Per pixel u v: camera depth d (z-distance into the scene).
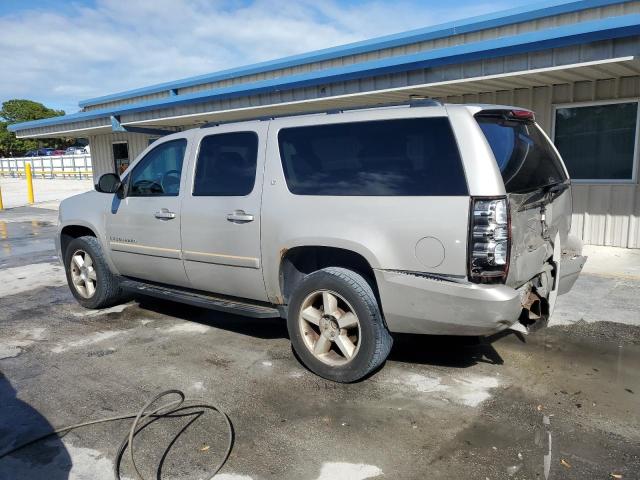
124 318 5.85
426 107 3.72
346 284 3.91
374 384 4.07
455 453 3.16
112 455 3.23
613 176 8.62
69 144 71.75
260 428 3.48
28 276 8.08
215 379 4.23
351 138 3.98
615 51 6.45
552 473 2.95
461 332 3.61
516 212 3.51
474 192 3.40
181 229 4.93
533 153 4.15
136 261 5.50
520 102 9.23
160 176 5.27
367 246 3.74
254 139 4.52
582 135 8.79
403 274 3.63
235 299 4.83
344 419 3.57
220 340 5.09
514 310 3.44
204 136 4.89
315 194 4.05
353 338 4.09
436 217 3.50
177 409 3.74
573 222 9.05
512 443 3.25
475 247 3.39
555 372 4.23
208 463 3.12
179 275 5.10
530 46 6.97
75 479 3.01
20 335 5.38
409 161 3.71
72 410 3.79
